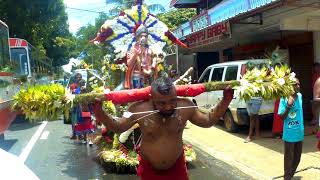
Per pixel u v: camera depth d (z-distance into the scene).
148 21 9.41
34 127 14.96
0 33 12.12
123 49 9.15
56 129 14.34
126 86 8.97
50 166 8.80
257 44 15.63
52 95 4.02
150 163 4.20
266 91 4.32
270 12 11.87
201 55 21.97
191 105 4.23
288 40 13.68
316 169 7.52
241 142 10.44
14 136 12.91
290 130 6.72
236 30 13.79
